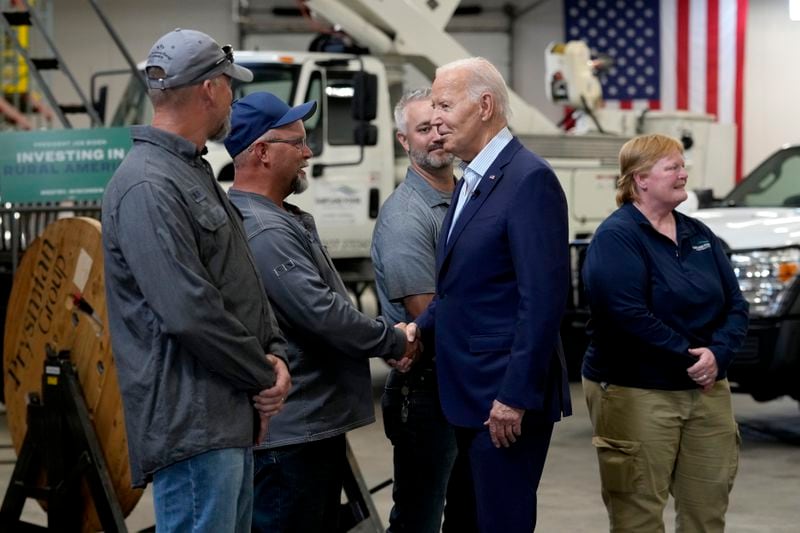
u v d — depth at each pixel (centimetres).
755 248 695
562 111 2055
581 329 823
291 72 906
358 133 912
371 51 968
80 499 455
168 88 312
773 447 716
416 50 974
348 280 935
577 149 1016
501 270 351
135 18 2020
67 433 451
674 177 405
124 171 307
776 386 702
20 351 473
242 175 371
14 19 890
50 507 452
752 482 630
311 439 362
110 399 445
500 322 352
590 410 421
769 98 1923
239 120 368
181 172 309
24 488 459
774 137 1925
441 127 359
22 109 1030
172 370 303
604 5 1870
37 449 456
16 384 477
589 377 418
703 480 407
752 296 693
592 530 546
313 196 902
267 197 371
